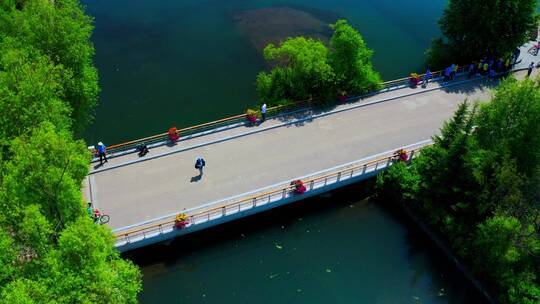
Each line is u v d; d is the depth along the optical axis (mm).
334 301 33438
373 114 44500
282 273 34750
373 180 39656
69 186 25062
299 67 43562
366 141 41531
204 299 32844
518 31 49688
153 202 35188
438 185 35969
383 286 34500
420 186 37094
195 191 36188
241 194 36188
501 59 51094
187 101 50688
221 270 34469
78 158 26766
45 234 23312
